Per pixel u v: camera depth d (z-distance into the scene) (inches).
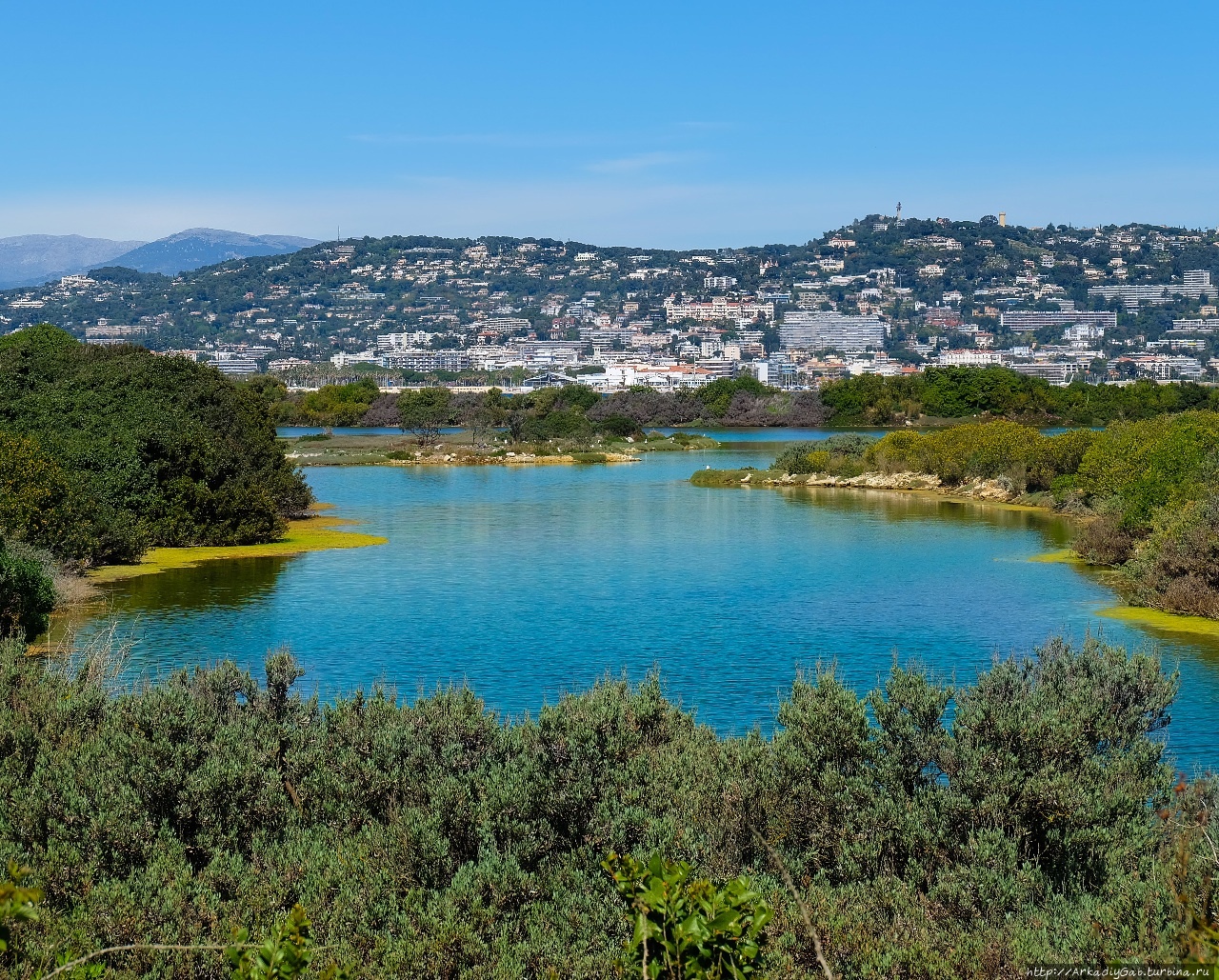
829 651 1658.5
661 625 1850.4
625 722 840.3
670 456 6254.9
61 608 1926.7
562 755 769.6
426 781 781.9
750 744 785.6
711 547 2778.1
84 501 2388.0
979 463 4104.3
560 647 1695.4
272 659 1002.7
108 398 2906.0
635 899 448.1
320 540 2866.6
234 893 681.6
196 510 2748.5
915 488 4261.8
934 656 1615.4
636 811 712.4
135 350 3695.9
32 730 839.1
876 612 1951.3
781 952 600.4
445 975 622.2
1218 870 577.9
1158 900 575.5
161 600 2039.9
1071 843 695.1
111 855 701.9
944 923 642.2
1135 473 3068.4
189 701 871.1
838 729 754.2
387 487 4458.7
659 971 428.8
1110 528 2507.4
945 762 746.2
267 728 856.9
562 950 626.2
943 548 2743.6
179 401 3095.5
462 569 2436.0
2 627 1515.7
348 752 800.9
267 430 3432.6
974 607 1990.7
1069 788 700.0
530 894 673.6
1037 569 2412.6
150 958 614.9
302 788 800.9
